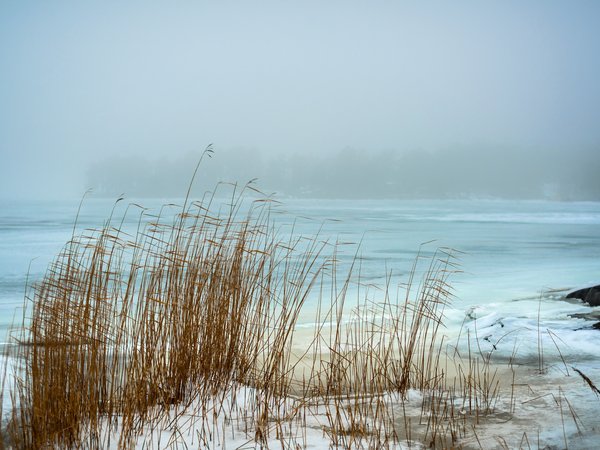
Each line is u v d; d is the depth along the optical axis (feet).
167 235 47.19
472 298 35.04
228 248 17.58
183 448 12.84
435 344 23.17
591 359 20.44
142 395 14.05
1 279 43.60
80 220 138.41
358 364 19.89
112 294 16.25
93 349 13.74
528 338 23.00
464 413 15.48
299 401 16.24
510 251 68.18
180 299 16.22
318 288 37.37
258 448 12.87
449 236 92.84
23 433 12.51
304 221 131.64
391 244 76.02
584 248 72.59
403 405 16.11
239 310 16.67
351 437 12.76
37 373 13.08
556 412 15.21
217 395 15.72
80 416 13.16
